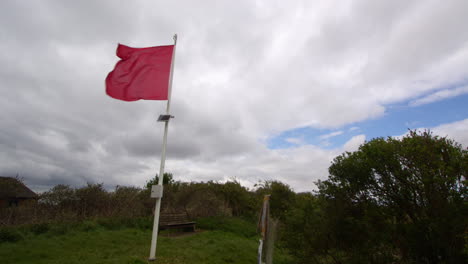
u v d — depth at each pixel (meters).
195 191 16.70
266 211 5.45
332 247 6.71
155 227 7.36
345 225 6.48
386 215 6.01
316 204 7.14
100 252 7.65
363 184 6.46
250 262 8.42
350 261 6.32
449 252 5.07
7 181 11.80
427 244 5.48
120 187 14.54
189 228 13.22
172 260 7.32
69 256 7.11
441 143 5.71
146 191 15.47
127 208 13.38
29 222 10.07
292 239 7.27
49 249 7.64
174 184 17.41
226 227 14.18
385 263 6.03
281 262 8.89
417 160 5.75
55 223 10.30
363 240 6.33
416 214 5.86
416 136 6.09
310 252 6.89
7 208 10.37
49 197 11.68
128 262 6.71
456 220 4.97
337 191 6.71
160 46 8.97
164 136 8.04
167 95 8.38
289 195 17.11
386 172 6.11
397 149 6.09
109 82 8.51
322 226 6.77
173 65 8.71
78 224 10.88
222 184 19.47
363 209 6.34
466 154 5.30
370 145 6.45
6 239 8.26
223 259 8.16
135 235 10.37
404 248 5.87
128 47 8.85
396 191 5.98
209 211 16.55
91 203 12.73
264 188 19.31
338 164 6.88
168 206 15.30
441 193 5.35
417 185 5.70
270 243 5.27
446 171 5.20
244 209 19.52
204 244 9.78
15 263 6.35
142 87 8.48
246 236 13.60
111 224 11.56
